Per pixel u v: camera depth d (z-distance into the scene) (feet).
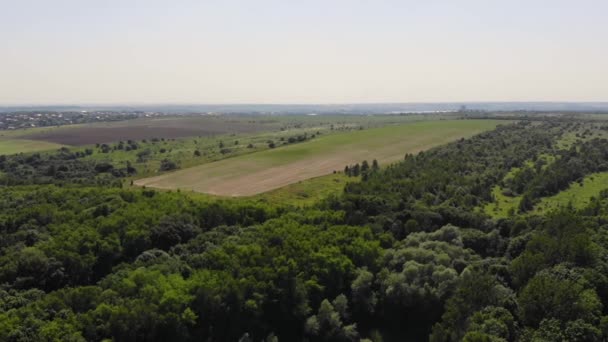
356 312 284.61
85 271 283.38
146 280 251.60
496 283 263.08
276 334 261.85
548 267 264.93
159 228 318.04
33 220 334.24
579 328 209.15
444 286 275.39
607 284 245.45
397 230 354.74
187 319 236.22
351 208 371.56
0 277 264.11
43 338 202.80
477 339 203.51
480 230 354.33
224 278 254.47
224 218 354.95
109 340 213.66
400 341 269.44
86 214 346.13
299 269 277.64
